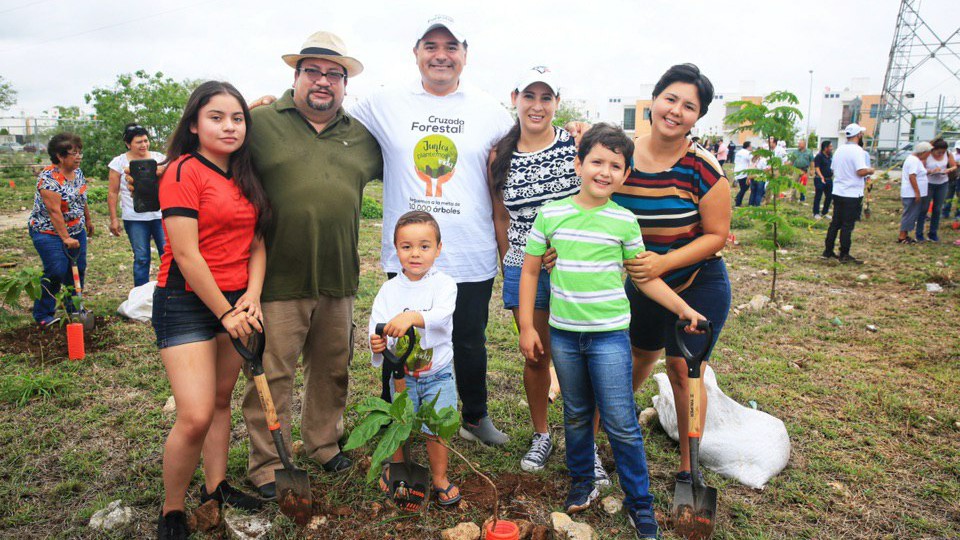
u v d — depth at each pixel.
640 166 3.09
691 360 2.81
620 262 2.95
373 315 3.27
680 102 2.82
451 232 3.58
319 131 3.25
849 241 9.68
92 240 10.45
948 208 14.26
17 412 4.16
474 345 3.75
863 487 3.45
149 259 6.71
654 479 3.49
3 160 29.25
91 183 21.27
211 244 2.82
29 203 15.71
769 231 7.54
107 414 4.18
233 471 3.47
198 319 2.80
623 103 57.31
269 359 3.21
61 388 4.50
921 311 6.94
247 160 2.92
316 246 3.18
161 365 5.02
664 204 3.04
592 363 2.96
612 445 2.99
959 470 3.57
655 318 3.31
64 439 3.83
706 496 2.72
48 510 3.14
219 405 3.07
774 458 3.54
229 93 2.76
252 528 2.90
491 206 3.80
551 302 3.07
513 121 3.77
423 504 3.03
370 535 2.92
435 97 3.60
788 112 7.14
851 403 4.51
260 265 3.04
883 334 6.15
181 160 2.75
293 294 3.20
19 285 5.03
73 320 5.70
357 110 3.68
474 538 2.83
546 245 3.08
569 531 2.83
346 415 4.16
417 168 3.57
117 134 25.31
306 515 2.93
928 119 30.38
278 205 3.10
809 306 7.19
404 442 2.96
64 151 5.71
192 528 2.94
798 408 4.43
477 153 3.60
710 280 3.15
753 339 6.02
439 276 3.23
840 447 3.89
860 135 9.48
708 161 2.98
